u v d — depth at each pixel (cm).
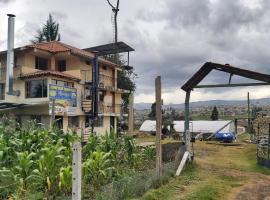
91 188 934
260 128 2772
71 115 3347
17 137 1170
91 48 4075
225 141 3784
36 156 962
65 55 3547
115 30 4922
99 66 3962
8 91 3241
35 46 3303
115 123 4194
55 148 920
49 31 5812
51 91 3130
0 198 775
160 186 1019
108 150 1176
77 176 605
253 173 1410
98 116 3691
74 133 1345
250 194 1025
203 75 1548
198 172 1358
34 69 3444
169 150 1562
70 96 3366
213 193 990
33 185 820
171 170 1242
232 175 1338
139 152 1405
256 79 1495
